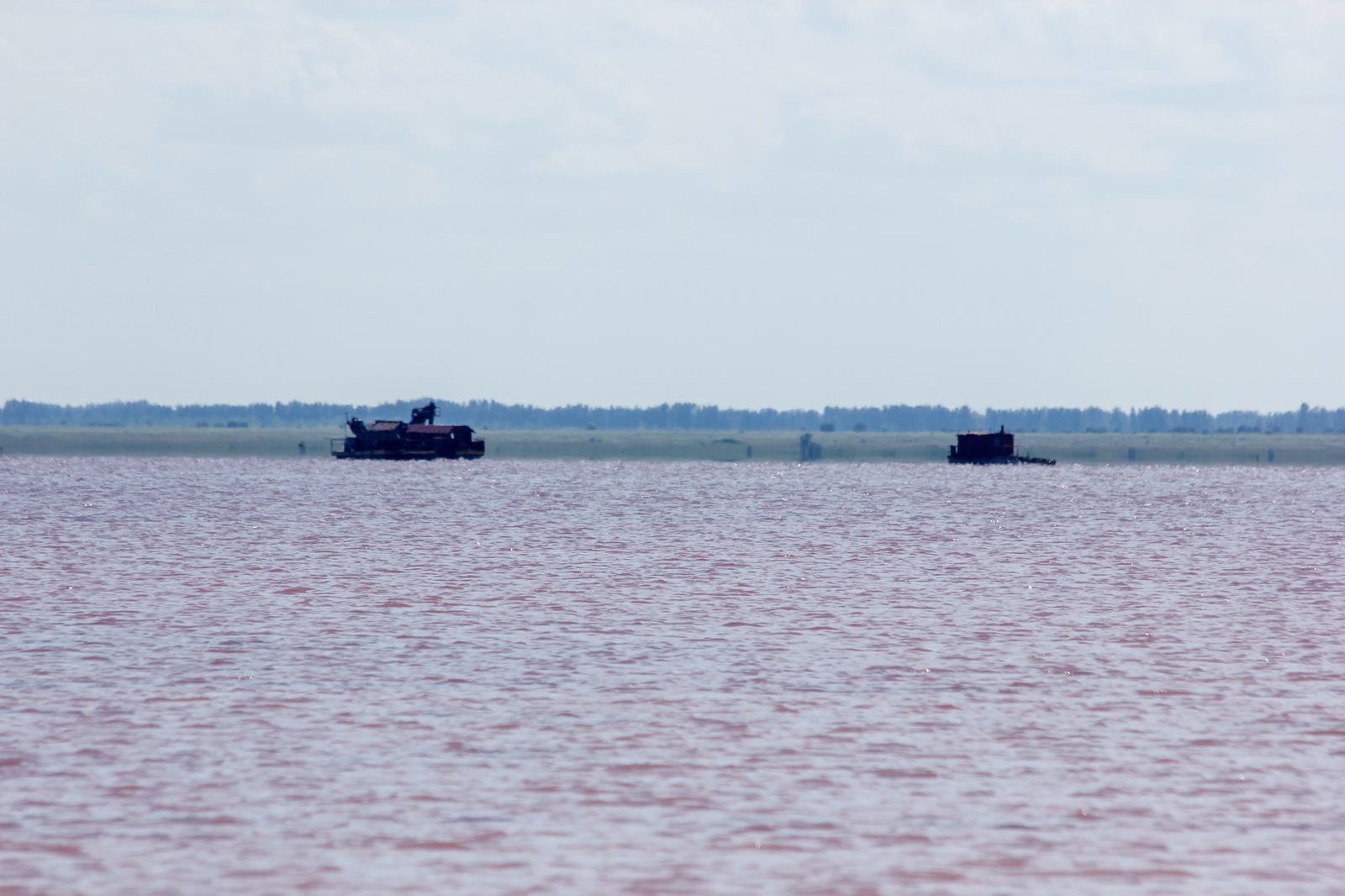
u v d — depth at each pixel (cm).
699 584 19012
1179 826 7638
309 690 10994
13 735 9381
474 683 11325
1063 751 9162
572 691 11031
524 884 6762
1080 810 7906
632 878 6844
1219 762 8925
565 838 7406
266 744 9238
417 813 7806
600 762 8838
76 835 7375
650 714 10206
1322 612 16150
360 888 6700
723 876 6888
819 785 8369
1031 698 10862
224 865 6975
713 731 9662
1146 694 11012
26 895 6544
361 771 8606
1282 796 8188
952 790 8288
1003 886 6781
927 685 11362
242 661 12325
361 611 15838
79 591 17662
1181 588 18862
